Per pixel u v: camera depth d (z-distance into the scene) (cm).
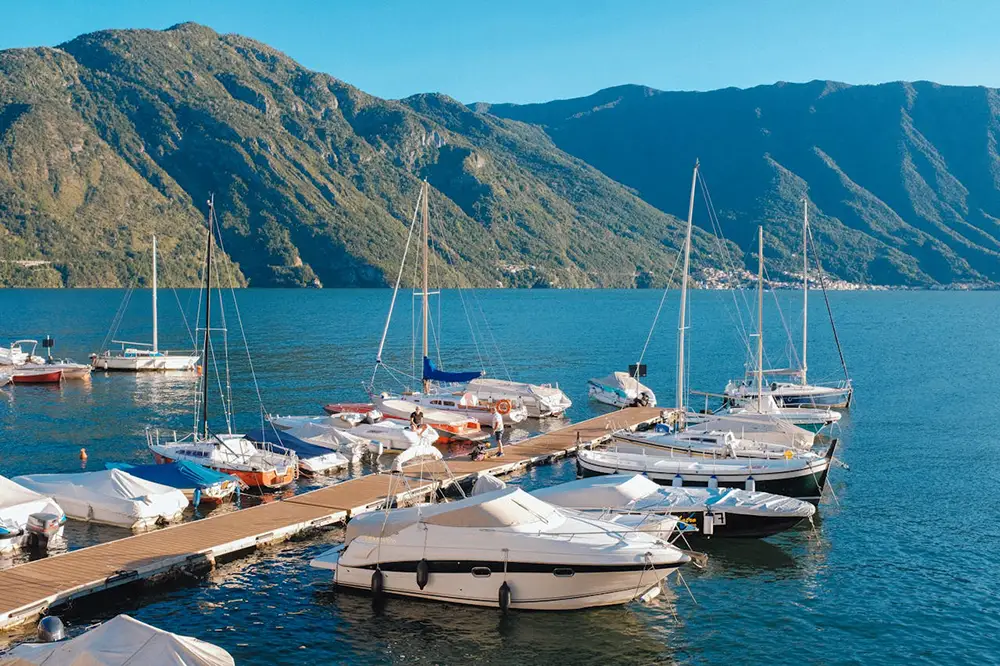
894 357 11088
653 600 2862
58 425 5953
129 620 2017
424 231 6400
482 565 2744
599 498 3456
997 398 7412
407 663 2427
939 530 3588
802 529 3606
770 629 2650
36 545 3238
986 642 2552
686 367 9469
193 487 3784
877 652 2500
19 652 1972
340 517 3553
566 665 2428
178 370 8888
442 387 6581
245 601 2802
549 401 6475
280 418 5572
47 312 19275
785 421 5241
